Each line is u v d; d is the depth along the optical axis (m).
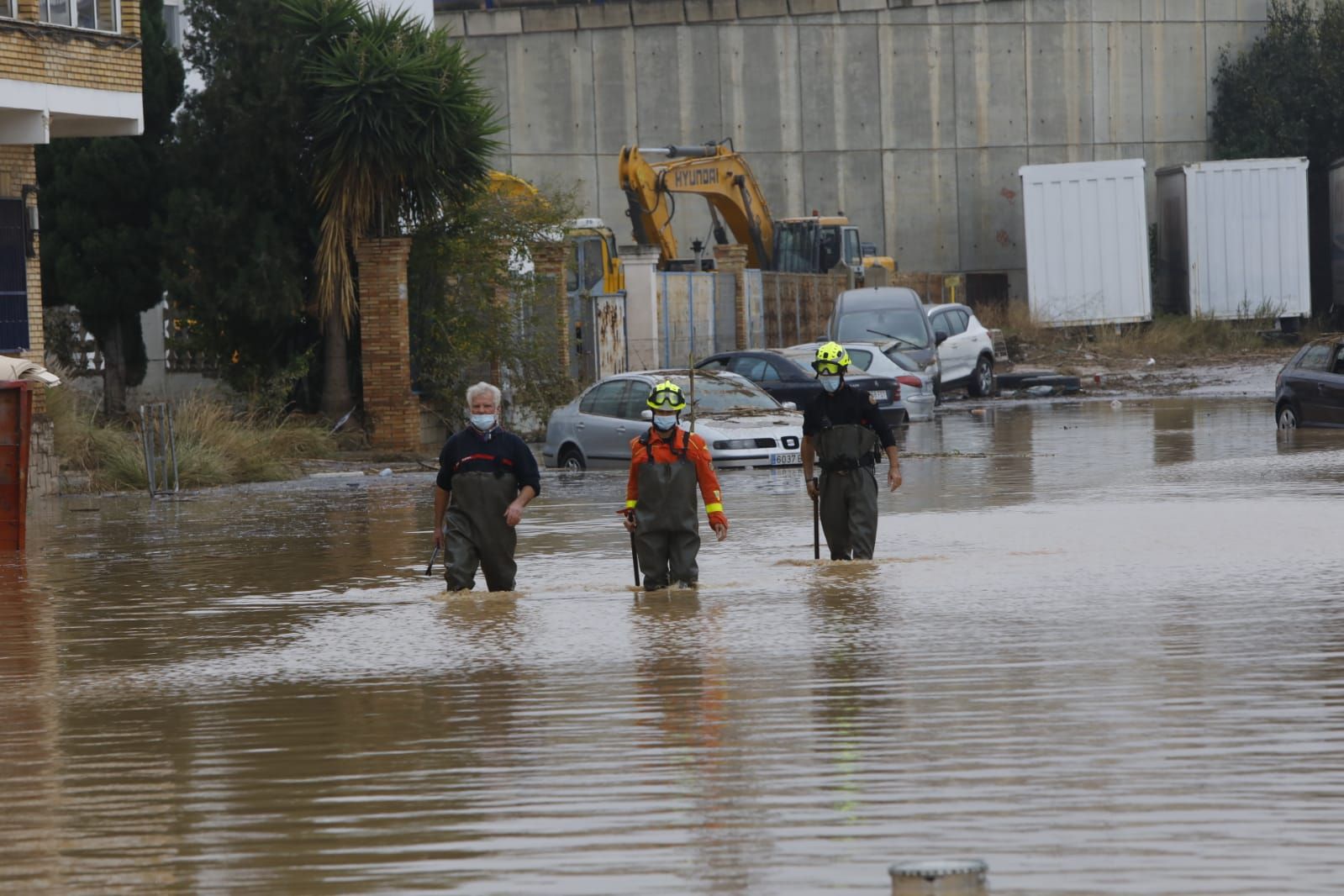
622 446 73.00
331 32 85.31
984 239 175.88
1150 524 46.81
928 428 92.19
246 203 84.00
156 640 32.62
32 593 39.59
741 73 172.38
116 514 58.03
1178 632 29.64
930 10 173.88
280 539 49.53
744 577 38.91
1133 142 176.88
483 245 90.62
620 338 108.38
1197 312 158.38
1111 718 22.78
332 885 16.48
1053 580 36.91
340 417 87.44
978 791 19.14
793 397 88.88
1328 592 34.06
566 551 44.88
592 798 19.48
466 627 32.88
